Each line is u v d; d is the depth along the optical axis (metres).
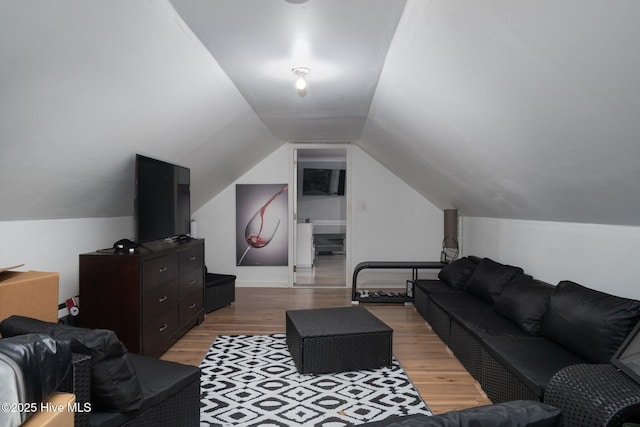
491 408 0.97
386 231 6.45
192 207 6.08
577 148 2.12
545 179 2.74
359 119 4.61
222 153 4.81
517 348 2.56
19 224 2.79
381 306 5.23
